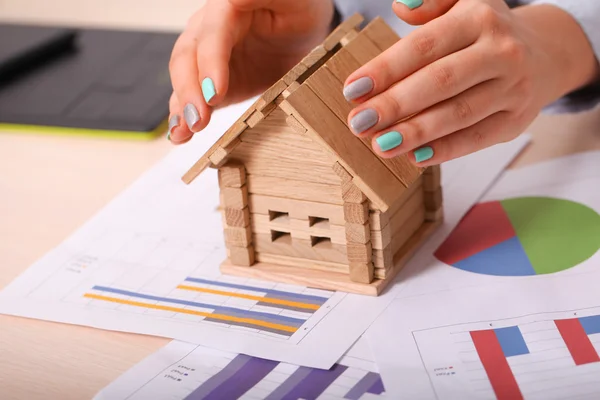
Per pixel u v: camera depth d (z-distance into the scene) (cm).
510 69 84
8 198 112
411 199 94
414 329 80
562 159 106
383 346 78
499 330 78
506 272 87
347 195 83
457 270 89
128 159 118
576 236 91
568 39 104
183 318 85
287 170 87
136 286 92
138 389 75
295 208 88
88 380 77
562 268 86
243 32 103
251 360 78
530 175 104
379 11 132
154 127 121
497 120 87
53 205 109
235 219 90
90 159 119
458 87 81
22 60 135
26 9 164
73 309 89
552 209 97
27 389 77
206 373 77
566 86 103
